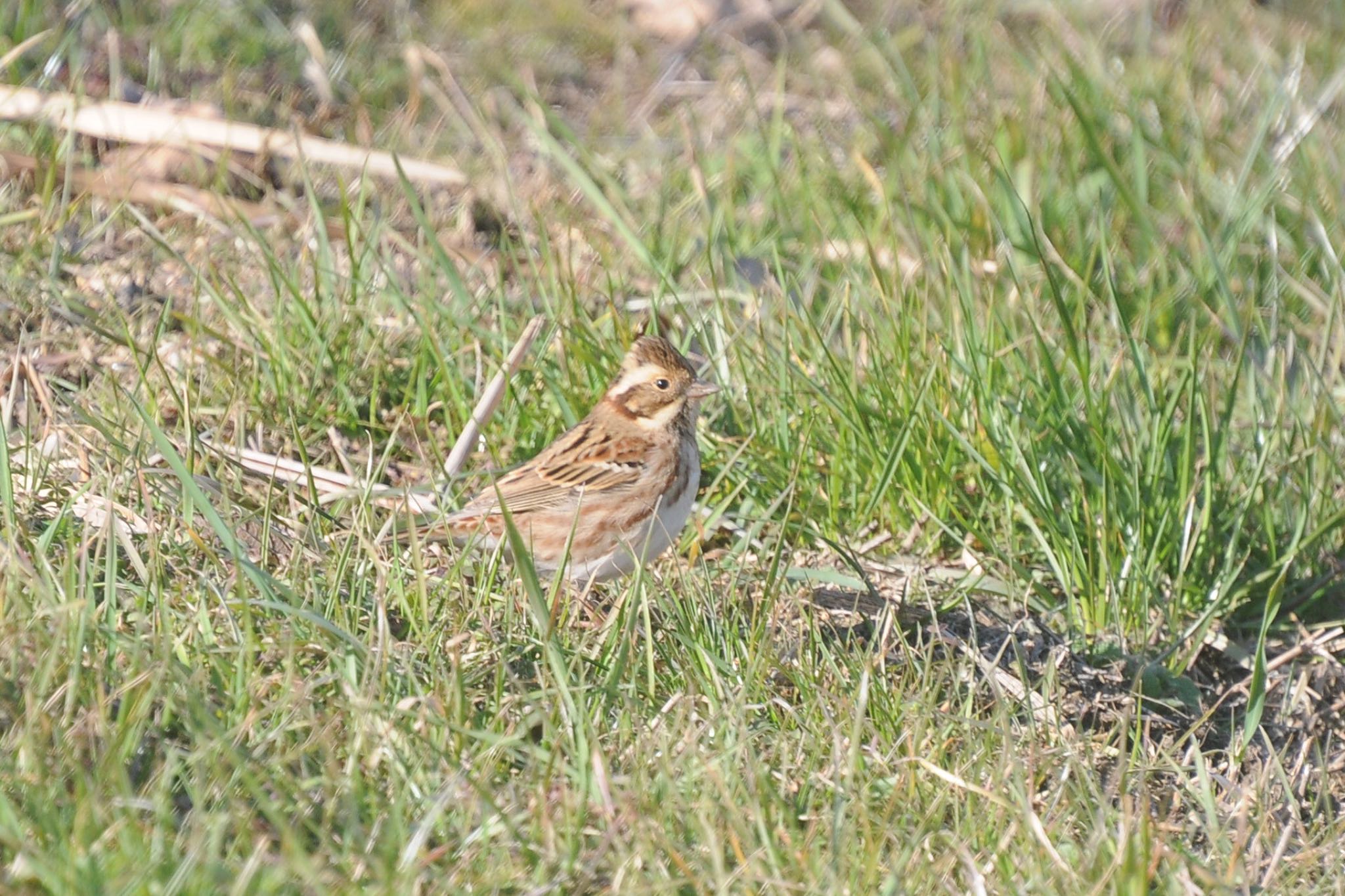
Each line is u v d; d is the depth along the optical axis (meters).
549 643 8.51
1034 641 10.85
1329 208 15.42
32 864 6.60
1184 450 11.53
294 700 8.08
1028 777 8.88
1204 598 11.62
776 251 13.43
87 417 10.45
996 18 20.00
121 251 13.73
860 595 11.10
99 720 7.53
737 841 7.58
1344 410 13.28
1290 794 9.38
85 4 17.09
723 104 18.28
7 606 8.25
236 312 12.39
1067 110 16.67
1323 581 11.85
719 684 9.02
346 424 12.31
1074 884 7.69
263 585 8.97
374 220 14.52
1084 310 12.98
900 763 8.62
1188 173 15.59
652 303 12.90
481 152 16.61
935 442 11.81
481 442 12.12
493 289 13.59
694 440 11.32
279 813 7.21
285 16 18.66
